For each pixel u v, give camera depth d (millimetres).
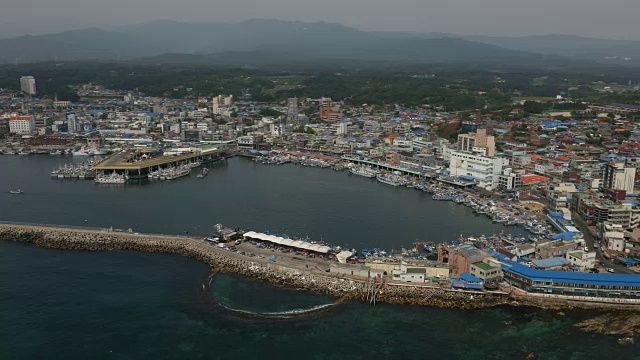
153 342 173375
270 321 186125
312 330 180625
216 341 174125
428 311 192250
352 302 198625
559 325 182875
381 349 170250
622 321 184500
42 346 171125
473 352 168500
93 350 169250
